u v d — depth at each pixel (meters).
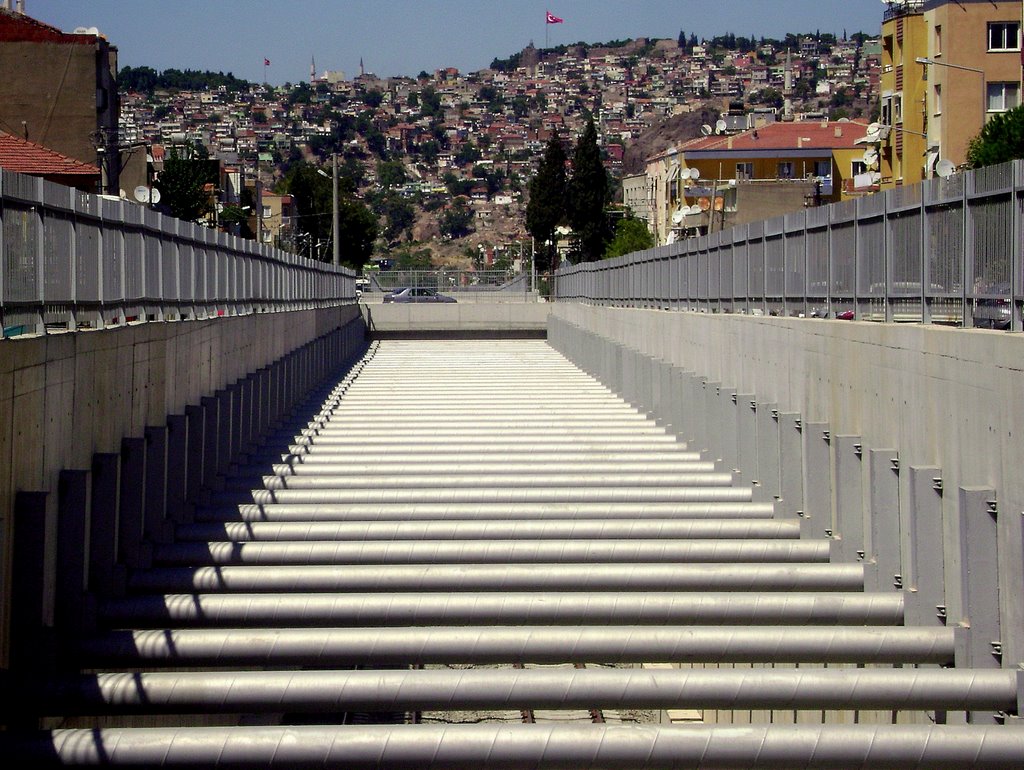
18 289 9.96
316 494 16.59
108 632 10.70
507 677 9.65
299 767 8.60
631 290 35.19
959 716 10.56
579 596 11.57
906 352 11.76
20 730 8.80
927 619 10.98
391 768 8.67
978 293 10.91
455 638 10.72
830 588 12.58
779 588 12.61
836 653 10.56
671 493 16.94
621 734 8.73
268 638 10.68
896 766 8.61
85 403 11.34
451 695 9.61
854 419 13.45
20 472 9.48
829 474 14.37
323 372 37.22
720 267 23.14
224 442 18.27
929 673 9.48
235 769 8.59
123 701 9.57
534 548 13.74
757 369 17.92
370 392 33.12
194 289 18.41
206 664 10.65
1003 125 41.25
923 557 11.01
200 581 12.49
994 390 9.66
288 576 12.57
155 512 13.63
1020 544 9.21
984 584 9.82
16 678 9.58
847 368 13.65
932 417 11.09
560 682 9.64
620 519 15.59
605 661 10.78
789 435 15.47
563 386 35.16
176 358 15.50
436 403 29.58
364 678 9.65
